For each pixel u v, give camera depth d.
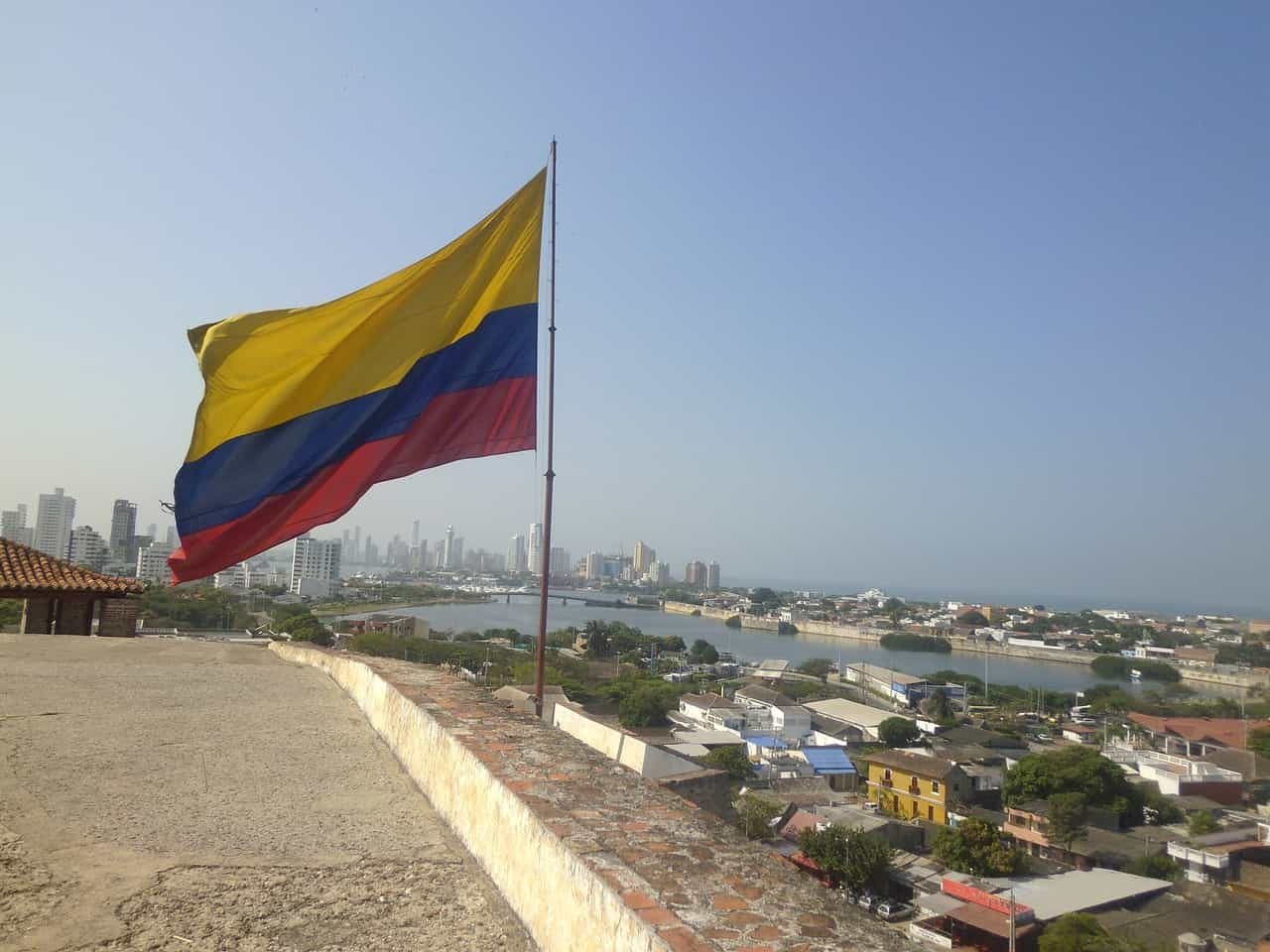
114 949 3.38
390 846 4.66
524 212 8.02
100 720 7.35
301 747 6.79
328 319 7.41
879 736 58.97
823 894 2.77
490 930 3.62
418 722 6.05
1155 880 25.72
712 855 3.12
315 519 7.34
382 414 7.44
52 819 4.85
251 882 4.12
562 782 4.15
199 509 7.05
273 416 7.20
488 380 7.73
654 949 2.36
